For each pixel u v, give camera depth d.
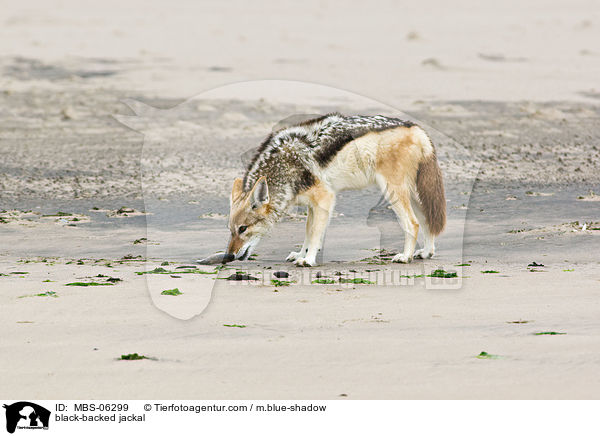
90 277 17.09
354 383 9.41
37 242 22.89
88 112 49.47
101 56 66.88
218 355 10.72
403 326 12.70
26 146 41.25
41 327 12.47
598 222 24.80
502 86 56.75
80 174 34.72
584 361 10.03
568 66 64.75
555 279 17.00
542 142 41.59
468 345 11.12
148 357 10.61
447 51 70.00
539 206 27.64
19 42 72.56
